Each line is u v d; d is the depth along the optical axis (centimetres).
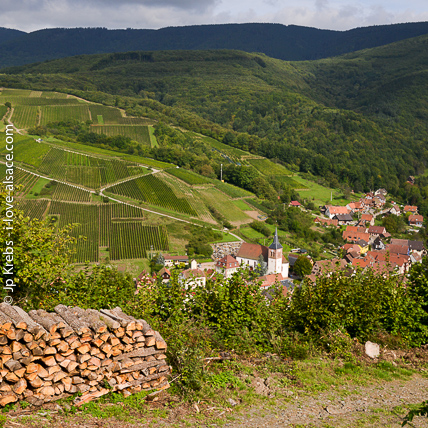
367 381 1148
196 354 1019
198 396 931
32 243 1364
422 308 1633
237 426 842
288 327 1402
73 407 819
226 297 1299
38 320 860
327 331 1353
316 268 6856
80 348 858
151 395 905
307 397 1007
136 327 923
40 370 818
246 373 1088
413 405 1008
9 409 780
